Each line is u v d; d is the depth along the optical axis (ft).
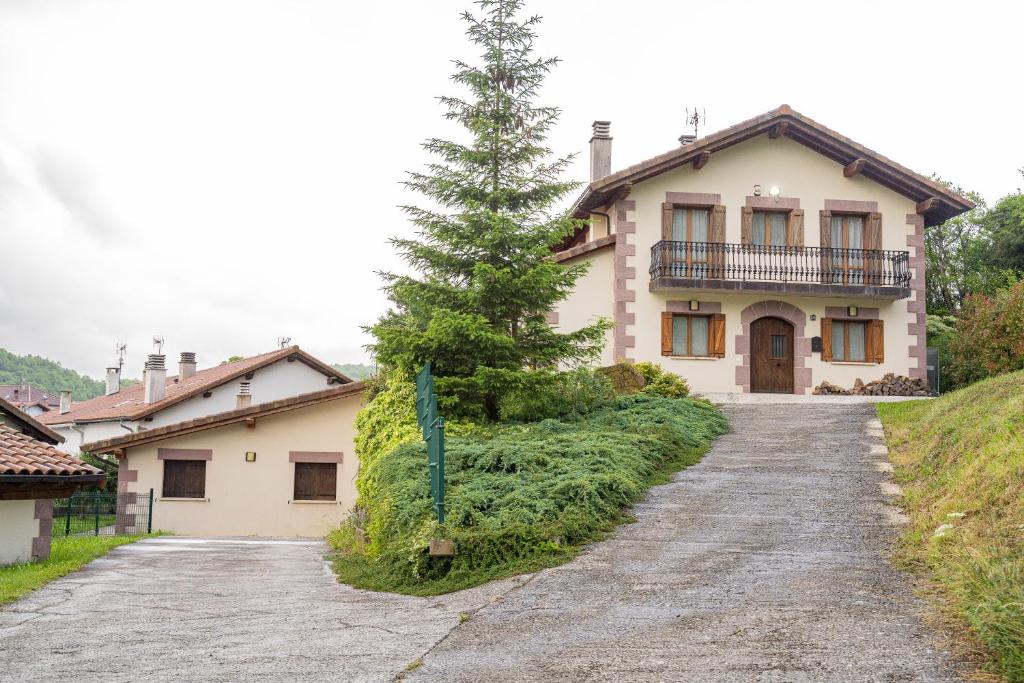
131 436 63.93
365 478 44.24
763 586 23.80
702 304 73.15
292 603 27.76
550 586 25.64
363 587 30.71
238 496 65.51
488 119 49.37
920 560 25.32
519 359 48.70
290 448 66.28
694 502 35.14
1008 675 16.12
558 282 48.73
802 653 18.06
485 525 31.42
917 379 74.54
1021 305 52.34
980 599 19.49
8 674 19.35
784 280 73.61
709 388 72.64
